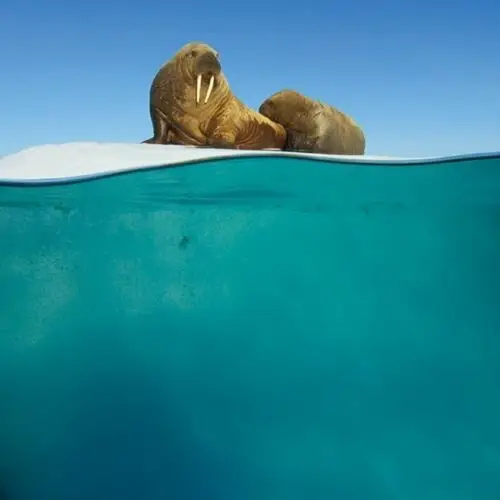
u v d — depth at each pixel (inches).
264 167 269.4
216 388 303.7
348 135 419.2
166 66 354.6
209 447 270.8
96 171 258.2
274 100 400.8
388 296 330.0
